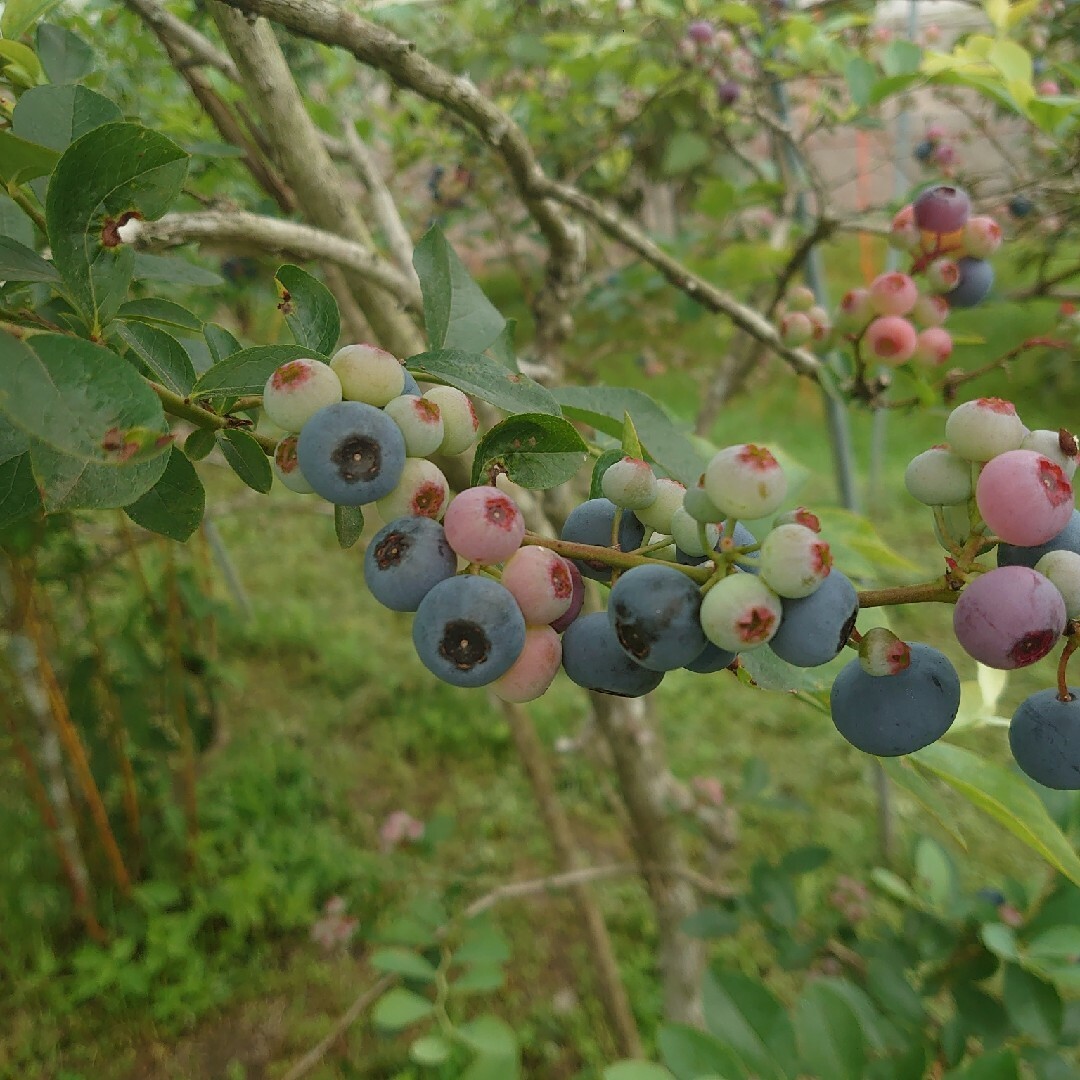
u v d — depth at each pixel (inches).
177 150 6.5
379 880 29.9
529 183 12.8
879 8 27.9
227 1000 26.6
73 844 26.3
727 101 23.7
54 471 5.8
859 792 34.4
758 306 31.9
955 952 15.4
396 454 6.3
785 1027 11.0
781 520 6.2
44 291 8.6
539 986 27.4
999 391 48.7
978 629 5.7
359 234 12.8
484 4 31.0
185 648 31.2
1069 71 16.6
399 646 42.9
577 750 28.5
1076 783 6.2
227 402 7.4
